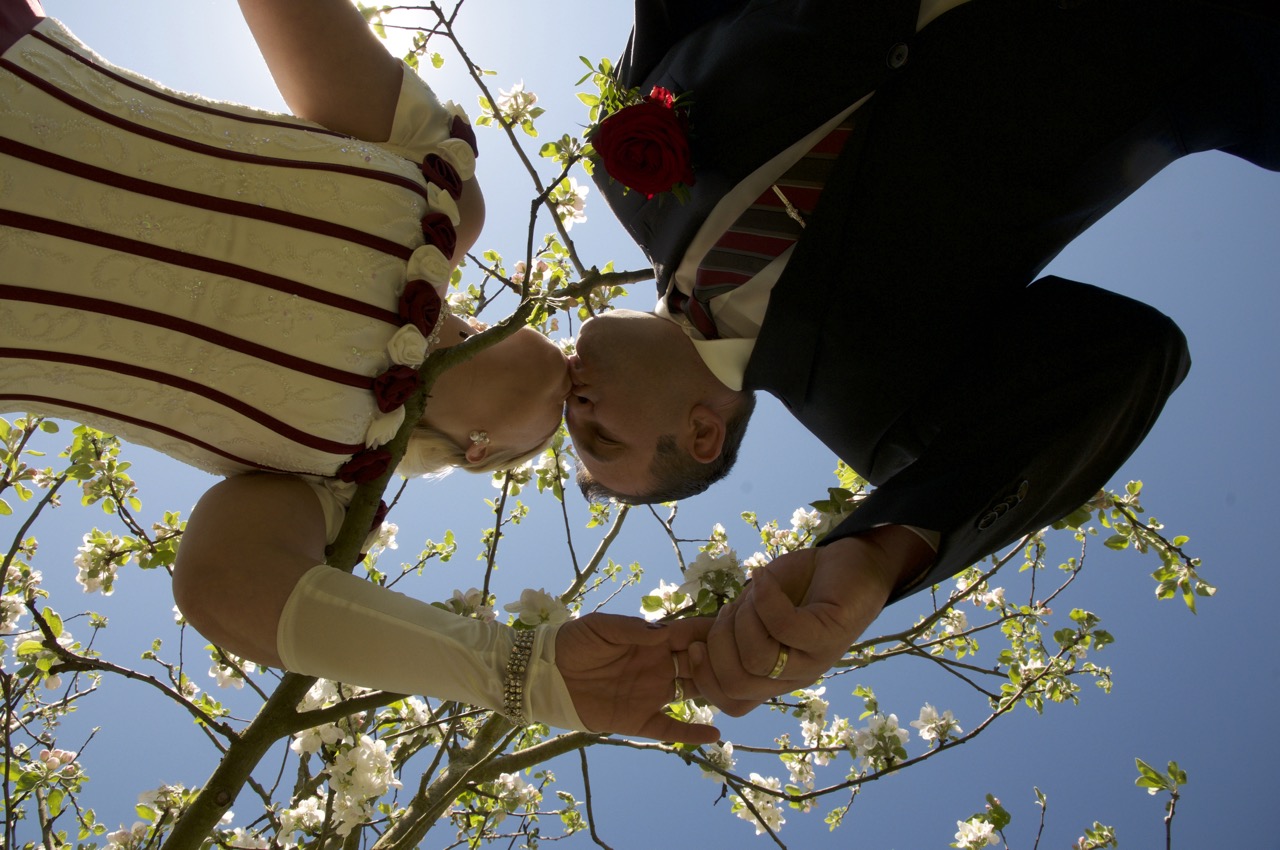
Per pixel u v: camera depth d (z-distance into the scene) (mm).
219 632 1212
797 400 1681
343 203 1261
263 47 1361
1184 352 1433
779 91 1450
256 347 1227
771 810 3100
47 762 2861
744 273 1596
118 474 2641
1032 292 1499
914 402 1554
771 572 1177
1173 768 3166
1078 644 3020
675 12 1712
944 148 1391
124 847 2793
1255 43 1324
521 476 2912
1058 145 1371
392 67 1416
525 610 1854
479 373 1608
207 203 1209
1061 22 1340
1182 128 1422
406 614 1193
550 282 3008
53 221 1144
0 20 1146
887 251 1452
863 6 1400
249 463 1321
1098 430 1314
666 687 1162
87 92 1189
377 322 1287
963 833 3273
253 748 1465
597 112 1898
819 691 3094
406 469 1729
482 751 2740
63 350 1201
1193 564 2855
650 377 1757
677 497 2035
